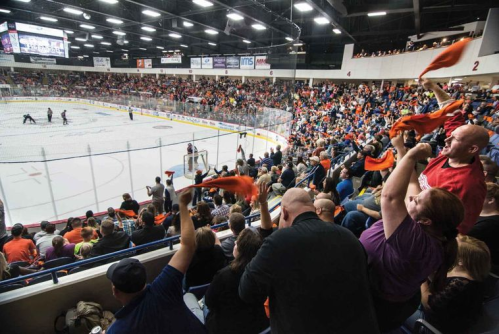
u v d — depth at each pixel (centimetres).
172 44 3972
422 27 2314
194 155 1548
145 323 174
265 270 129
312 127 2234
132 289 173
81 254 452
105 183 1430
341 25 2125
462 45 184
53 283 314
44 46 2647
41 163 1605
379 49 2994
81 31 3080
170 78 4709
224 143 2234
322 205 262
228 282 211
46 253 479
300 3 1645
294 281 123
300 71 3472
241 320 216
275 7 1986
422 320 196
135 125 2759
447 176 217
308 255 125
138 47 4472
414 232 139
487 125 932
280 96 1739
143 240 472
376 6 1641
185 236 191
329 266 123
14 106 3581
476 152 198
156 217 725
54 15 2258
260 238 222
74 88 4141
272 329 134
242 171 1215
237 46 3662
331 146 1145
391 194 142
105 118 3123
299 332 121
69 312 310
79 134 2366
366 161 262
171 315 180
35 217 1088
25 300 298
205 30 2672
